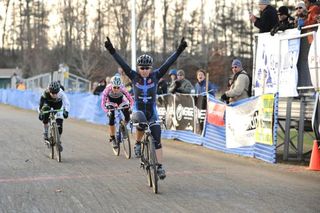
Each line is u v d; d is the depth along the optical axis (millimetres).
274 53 12703
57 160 11680
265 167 10969
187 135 15898
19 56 91438
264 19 13320
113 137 12766
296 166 11102
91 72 55656
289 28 12414
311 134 16438
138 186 8773
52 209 7172
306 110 11844
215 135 14141
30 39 82250
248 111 12492
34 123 22516
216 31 75375
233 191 8406
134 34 23391
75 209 7176
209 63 63625
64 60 67062
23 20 90062
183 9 70812
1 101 46625
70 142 15500
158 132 8383
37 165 10945
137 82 8508
